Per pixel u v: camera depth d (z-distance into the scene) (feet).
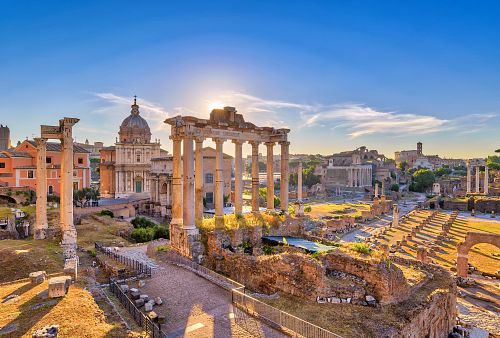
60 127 127.24
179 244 110.32
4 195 213.66
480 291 126.00
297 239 122.21
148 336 55.67
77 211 220.43
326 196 519.19
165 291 81.56
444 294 87.20
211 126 120.98
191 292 80.94
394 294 77.46
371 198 490.49
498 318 104.12
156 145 338.13
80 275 85.40
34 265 97.25
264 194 340.18
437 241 206.49
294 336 60.59
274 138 144.66
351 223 271.08
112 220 203.92
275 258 86.22
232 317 68.23
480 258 167.53
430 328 79.51
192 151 112.47
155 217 269.64
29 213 178.81
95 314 60.75
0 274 95.96
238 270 95.25
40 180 132.98
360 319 68.74
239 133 132.36
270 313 67.77
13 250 109.81
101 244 135.85
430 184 575.38
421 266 107.04
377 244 187.93
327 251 91.30
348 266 83.05
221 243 106.42
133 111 351.46
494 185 460.96
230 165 320.29
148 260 109.09
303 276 80.43
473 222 285.84
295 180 586.04
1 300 66.13
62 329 53.57
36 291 71.05
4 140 400.67
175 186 116.88
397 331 64.80
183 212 110.32
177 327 63.98
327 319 68.33
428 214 338.34
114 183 329.93
